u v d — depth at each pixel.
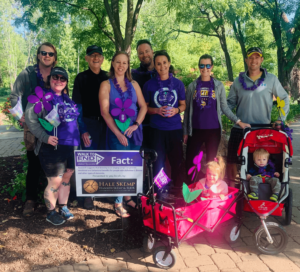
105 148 4.14
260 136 3.83
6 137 9.86
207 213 3.10
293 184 5.23
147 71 4.46
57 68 3.53
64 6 13.05
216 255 3.24
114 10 11.72
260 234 3.18
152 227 3.11
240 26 22.45
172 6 13.96
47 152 3.55
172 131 4.00
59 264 3.10
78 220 3.92
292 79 21.08
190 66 29.06
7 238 3.53
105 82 3.57
